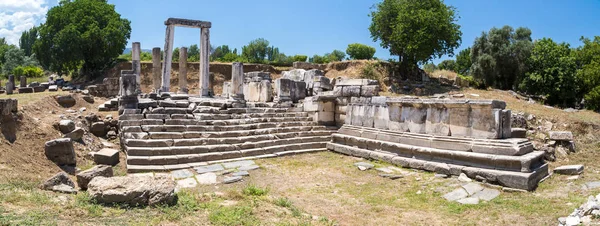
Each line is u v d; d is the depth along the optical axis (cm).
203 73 2081
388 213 773
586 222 614
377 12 3688
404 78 3628
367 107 1438
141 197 659
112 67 3984
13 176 762
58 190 717
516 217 724
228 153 1229
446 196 876
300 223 643
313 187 960
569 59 3077
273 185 967
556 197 828
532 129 1659
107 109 1661
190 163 1141
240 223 612
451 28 3403
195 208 672
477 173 988
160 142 1178
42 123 1145
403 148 1205
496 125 1045
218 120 1452
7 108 945
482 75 3594
